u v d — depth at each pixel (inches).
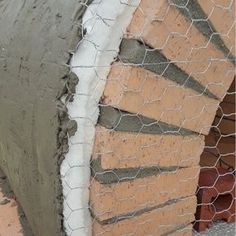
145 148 33.4
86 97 30.4
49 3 33.0
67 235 33.9
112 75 30.2
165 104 32.9
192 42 31.9
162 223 36.9
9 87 35.9
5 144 39.0
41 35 32.2
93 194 32.9
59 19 31.1
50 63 30.8
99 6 29.1
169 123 33.9
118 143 31.8
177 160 35.9
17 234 38.7
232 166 56.7
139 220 35.3
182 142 35.6
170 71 32.2
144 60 30.2
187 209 38.2
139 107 31.5
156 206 36.1
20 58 34.2
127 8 28.7
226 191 47.3
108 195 32.8
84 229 33.9
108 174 32.3
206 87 34.8
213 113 36.6
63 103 30.3
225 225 47.6
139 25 29.4
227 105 58.6
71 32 29.6
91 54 29.5
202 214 45.8
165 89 32.4
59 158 31.5
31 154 34.4
